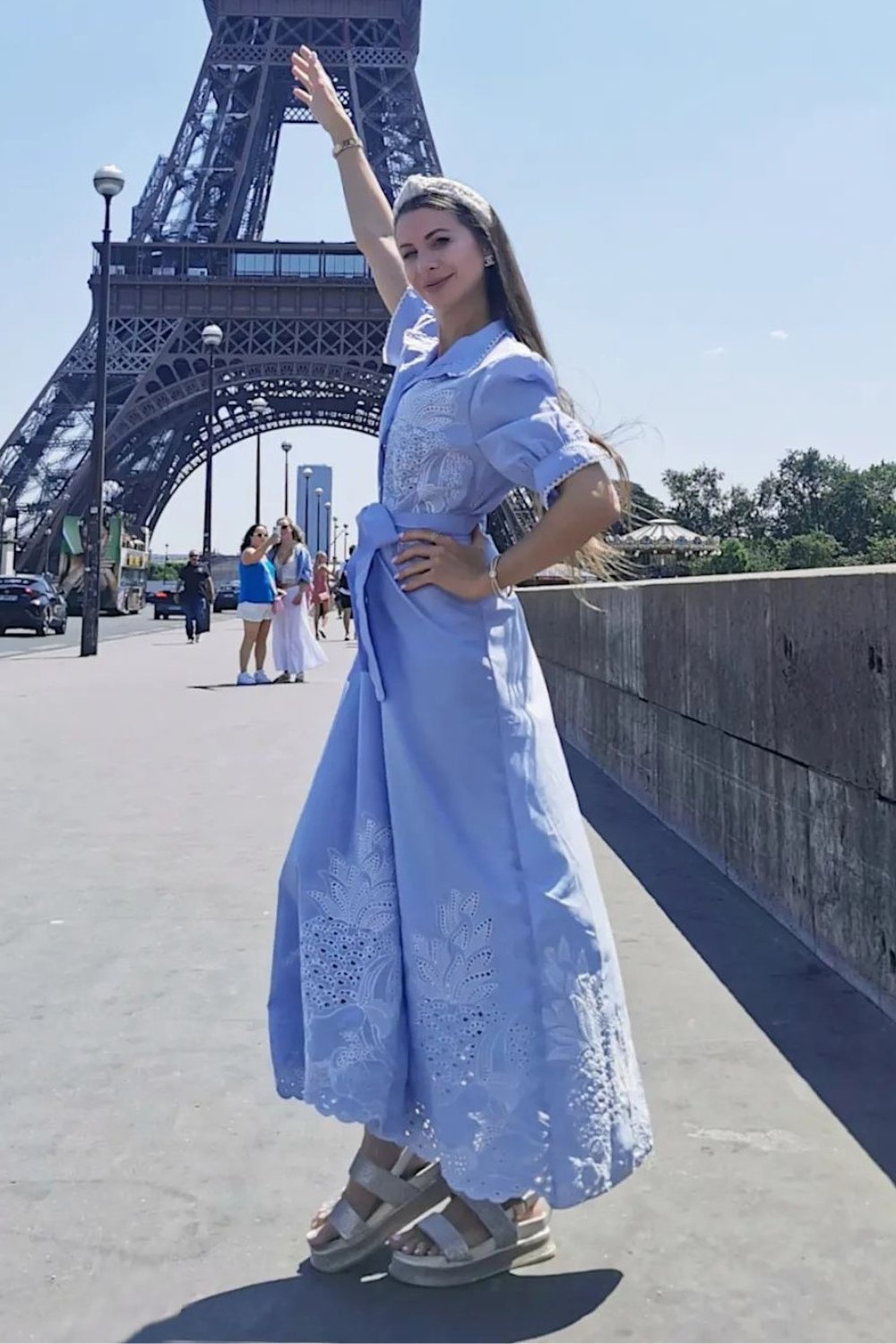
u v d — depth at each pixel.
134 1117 3.50
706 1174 3.09
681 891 6.05
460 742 2.63
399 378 2.91
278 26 66.50
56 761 10.55
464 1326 2.45
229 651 28.91
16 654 27.94
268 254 63.25
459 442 2.68
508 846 2.62
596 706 10.38
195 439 77.12
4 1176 3.13
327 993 2.61
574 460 2.55
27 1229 2.86
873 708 4.32
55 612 43.00
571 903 2.62
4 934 5.34
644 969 4.78
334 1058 2.56
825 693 4.81
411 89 64.62
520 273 2.83
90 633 26.75
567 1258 2.71
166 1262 2.72
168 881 6.30
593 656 10.44
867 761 4.38
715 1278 2.61
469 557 2.69
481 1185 2.50
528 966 2.57
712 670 6.56
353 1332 2.43
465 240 2.78
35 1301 2.55
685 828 7.24
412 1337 2.41
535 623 14.39
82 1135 3.38
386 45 65.44
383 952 2.60
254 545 18.55
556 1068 2.55
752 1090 3.60
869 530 122.25
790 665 5.24
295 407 77.62
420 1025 2.58
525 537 2.62
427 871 2.60
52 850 7.00
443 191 2.79
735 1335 2.40
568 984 2.58
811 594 4.96
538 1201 2.76
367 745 2.71
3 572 61.06
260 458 63.41
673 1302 2.52
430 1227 2.63
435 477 2.71
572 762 10.58
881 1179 3.04
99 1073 3.82
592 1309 2.50
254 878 6.36
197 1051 4.01
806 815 5.08
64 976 4.77
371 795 2.68
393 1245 2.68
